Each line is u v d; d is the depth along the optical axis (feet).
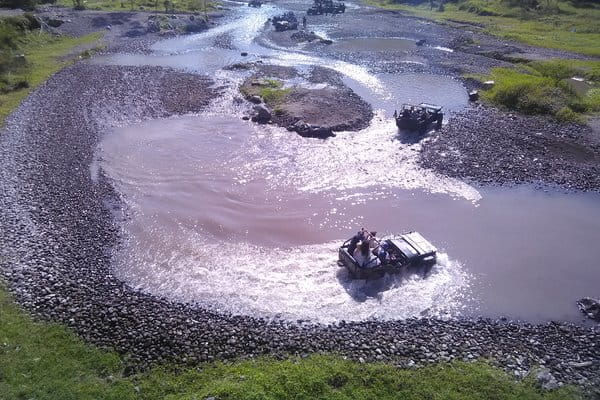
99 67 224.33
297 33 301.02
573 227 111.55
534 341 78.64
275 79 211.00
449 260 99.96
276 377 67.67
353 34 309.83
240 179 132.57
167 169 137.28
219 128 163.63
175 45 276.62
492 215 115.75
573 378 69.92
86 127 159.84
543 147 146.51
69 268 94.58
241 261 100.73
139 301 86.43
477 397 65.21
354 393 65.51
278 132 160.56
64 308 82.94
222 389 64.49
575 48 253.24
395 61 246.47
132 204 120.57
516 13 349.20
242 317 83.20
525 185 127.85
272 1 450.71
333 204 120.98
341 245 105.29
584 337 80.02
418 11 389.80
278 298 89.30
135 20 312.09
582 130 157.07
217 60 246.88
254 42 287.89
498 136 153.58
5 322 78.23
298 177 133.39
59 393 65.31
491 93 190.39
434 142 150.82
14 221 106.73
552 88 179.11
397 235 105.40
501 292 91.40
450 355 74.33
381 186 128.26
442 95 195.11
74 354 72.54
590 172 133.08
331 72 223.51
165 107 179.73
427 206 119.34
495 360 73.46
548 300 89.66
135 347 74.74
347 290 91.30
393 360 72.90
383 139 153.89
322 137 155.74
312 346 75.92
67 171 131.85
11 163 131.85
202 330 79.10
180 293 90.53
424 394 65.51
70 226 108.47
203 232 110.73
